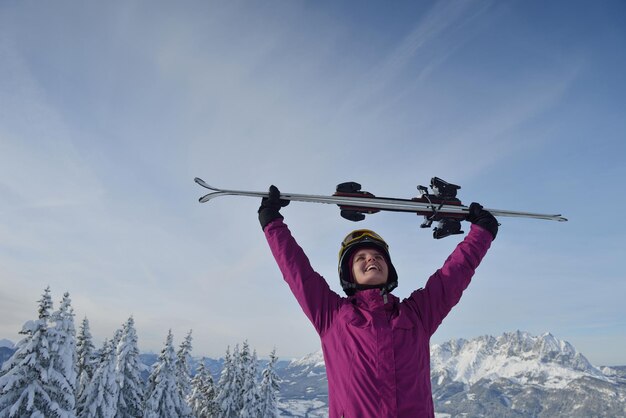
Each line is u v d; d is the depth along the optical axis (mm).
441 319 3344
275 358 35188
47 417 18406
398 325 3043
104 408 22719
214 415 32781
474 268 3598
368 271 3387
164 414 26219
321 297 3260
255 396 33219
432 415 2906
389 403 2746
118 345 25953
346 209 3715
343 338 3025
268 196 3676
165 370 27328
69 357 19531
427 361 3113
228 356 34625
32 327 18703
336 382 2941
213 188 3627
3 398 17781
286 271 3381
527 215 4180
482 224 3836
